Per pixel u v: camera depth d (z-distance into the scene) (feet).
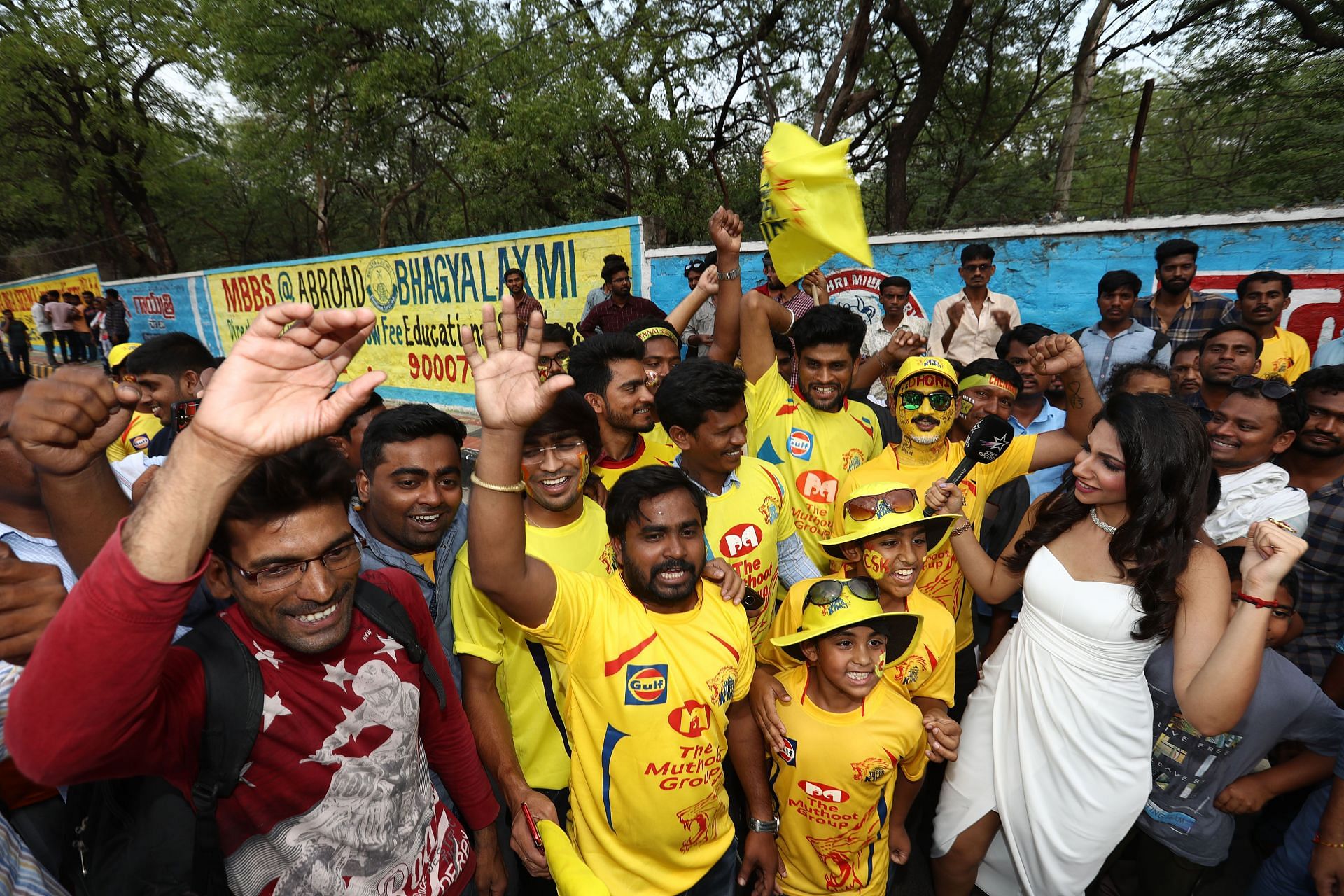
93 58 76.84
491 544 5.10
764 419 10.31
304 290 42.70
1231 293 18.79
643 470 5.96
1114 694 6.79
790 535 9.04
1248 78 41.24
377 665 4.91
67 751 3.19
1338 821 6.37
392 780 4.93
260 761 4.41
